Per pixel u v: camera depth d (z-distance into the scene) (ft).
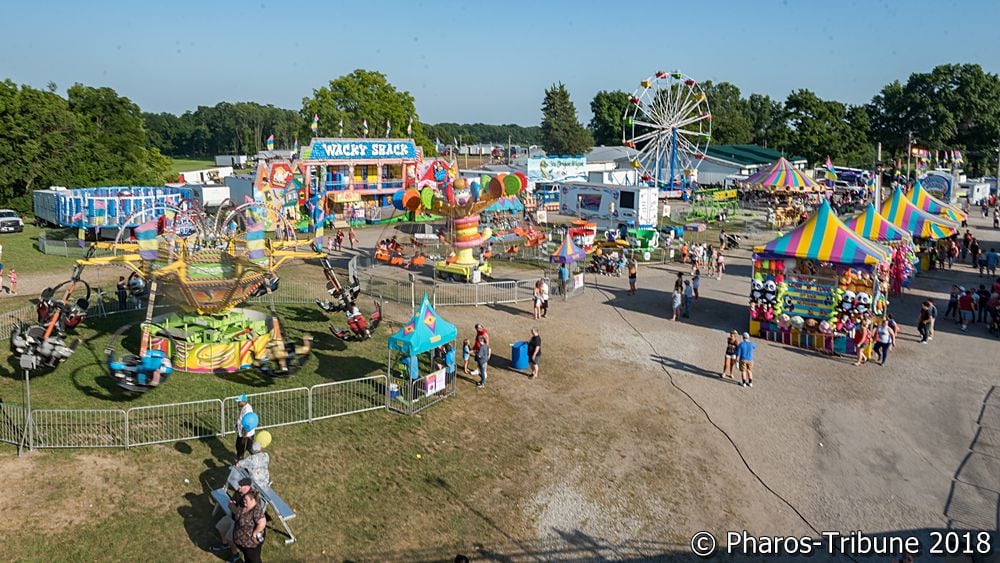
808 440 56.49
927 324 83.10
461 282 111.55
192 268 68.13
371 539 41.27
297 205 165.17
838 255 78.28
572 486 48.37
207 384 62.59
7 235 142.51
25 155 181.78
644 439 55.88
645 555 41.06
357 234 164.66
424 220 188.96
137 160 242.58
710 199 213.87
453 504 45.42
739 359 68.23
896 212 128.47
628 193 169.27
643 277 120.88
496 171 228.43
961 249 149.59
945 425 59.67
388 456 51.11
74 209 132.98
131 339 73.72
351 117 281.13
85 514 41.19
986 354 79.10
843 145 345.31
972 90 352.08
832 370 73.20
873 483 50.01
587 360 74.79
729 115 410.31
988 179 281.13
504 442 54.49
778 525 44.60
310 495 45.27
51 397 57.11
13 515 40.40
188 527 40.91
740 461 52.75
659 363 74.43
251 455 42.52
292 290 101.96
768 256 82.89
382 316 89.35
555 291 105.81
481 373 66.13
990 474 51.39
